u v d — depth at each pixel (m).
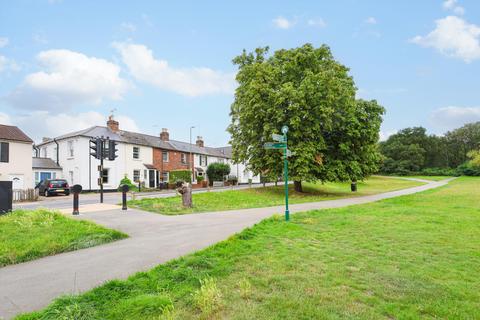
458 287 4.65
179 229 9.16
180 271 5.04
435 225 9.62
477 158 68.88
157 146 38.38
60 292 4.53
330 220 10.59
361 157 26.77
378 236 8.05
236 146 27.34
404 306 3.99
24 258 6.23
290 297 4.19
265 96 23.80
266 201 20.55
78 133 32.78
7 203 10.74
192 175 43.91
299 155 22.34
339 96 23.72
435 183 46.91
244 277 4.93
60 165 33.72
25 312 3.88
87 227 8.62
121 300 4.08
